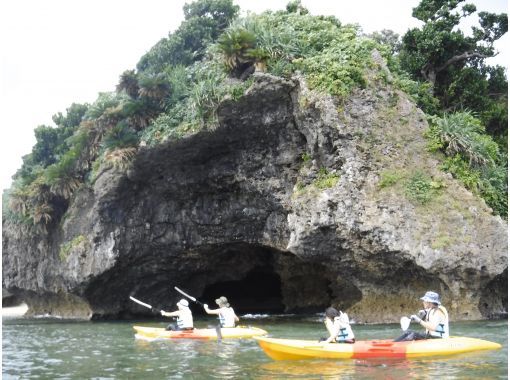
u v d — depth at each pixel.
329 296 27.58
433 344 11.44
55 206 28.75
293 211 19.92
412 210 18.14
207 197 24.78
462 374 9.53
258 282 32.94
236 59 21.05
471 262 17.52
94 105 26.41
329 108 18.89
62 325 23.73
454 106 24.12
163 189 24.83
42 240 29.53
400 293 18.95
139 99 23.81
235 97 20.48
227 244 25.50
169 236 25.52
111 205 24.59
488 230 17.83
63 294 29.30
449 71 24.75
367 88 19.44
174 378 10.16
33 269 30.58
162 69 26.06
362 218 18.28
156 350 14.07
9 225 32.38
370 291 19.56
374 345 11.41
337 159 19.03
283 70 20.12
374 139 19.05
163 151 22.69
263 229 23.86
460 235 17.75
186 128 21.81
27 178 29.88
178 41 27.03
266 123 21.14
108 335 18.81
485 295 18.77
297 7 24.52
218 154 23.20
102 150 25.38
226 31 21.75
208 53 24.89
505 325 16.05
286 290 28.84
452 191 18.42
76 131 29.91
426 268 17.52
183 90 23.20
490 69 26.03
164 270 26.81
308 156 20.59
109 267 24.86
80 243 25.81
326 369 10.33
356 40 20.59
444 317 11.97
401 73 22.67
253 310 31.25
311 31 21.84
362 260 18.81
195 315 27.94
